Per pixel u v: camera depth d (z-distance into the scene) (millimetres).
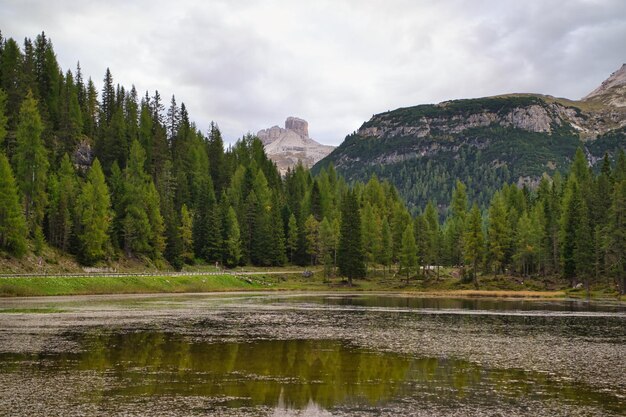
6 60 129125
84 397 22156
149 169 146125
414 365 30641
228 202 142375
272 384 25281
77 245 101875
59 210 100312
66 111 136000
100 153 141125
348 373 28125
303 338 40219
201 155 168250
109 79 169125
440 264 150125
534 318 58719
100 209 101562
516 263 125375
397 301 85500
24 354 31062
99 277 85812
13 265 83438
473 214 118938
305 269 142750
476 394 24156
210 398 22453
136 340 37031
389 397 23438
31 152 94500
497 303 82938
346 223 122188
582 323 53938
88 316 50812
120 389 23594
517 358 33375
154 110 176500
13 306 58344
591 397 23875
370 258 135250
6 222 83125
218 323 48438
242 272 127750
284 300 82500
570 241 111938
